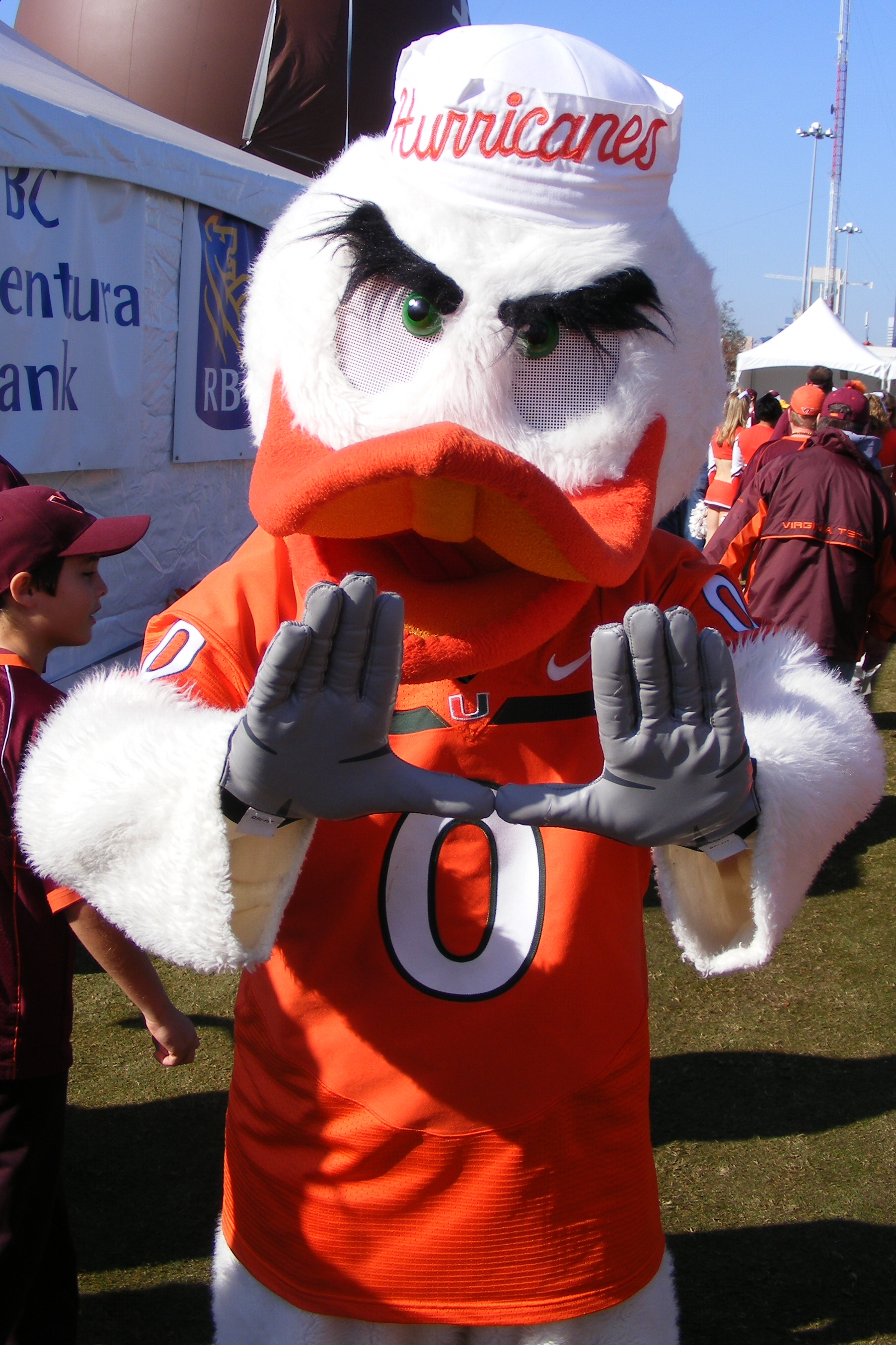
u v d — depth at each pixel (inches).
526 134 51.9
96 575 82.8
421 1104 55.3
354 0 419.5
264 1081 59.1
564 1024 56.4
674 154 57.3
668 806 47.7
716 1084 120.9
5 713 72.9
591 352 53.4
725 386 62.6
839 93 1407.5
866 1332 88.5
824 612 175.3
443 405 51.6
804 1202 103.0
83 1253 95.7
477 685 56.4
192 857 48.4
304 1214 56.9
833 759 54.8
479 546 53.2
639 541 53.0
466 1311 55.4
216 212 240.7
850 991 140.4
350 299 53.6
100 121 189.6
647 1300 58.6
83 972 142.3
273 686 45.2
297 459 53.8
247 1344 58.9
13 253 173.2
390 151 56.8
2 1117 71.3
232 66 418.3
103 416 203.9
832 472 175.8
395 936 56.4
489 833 56.8
